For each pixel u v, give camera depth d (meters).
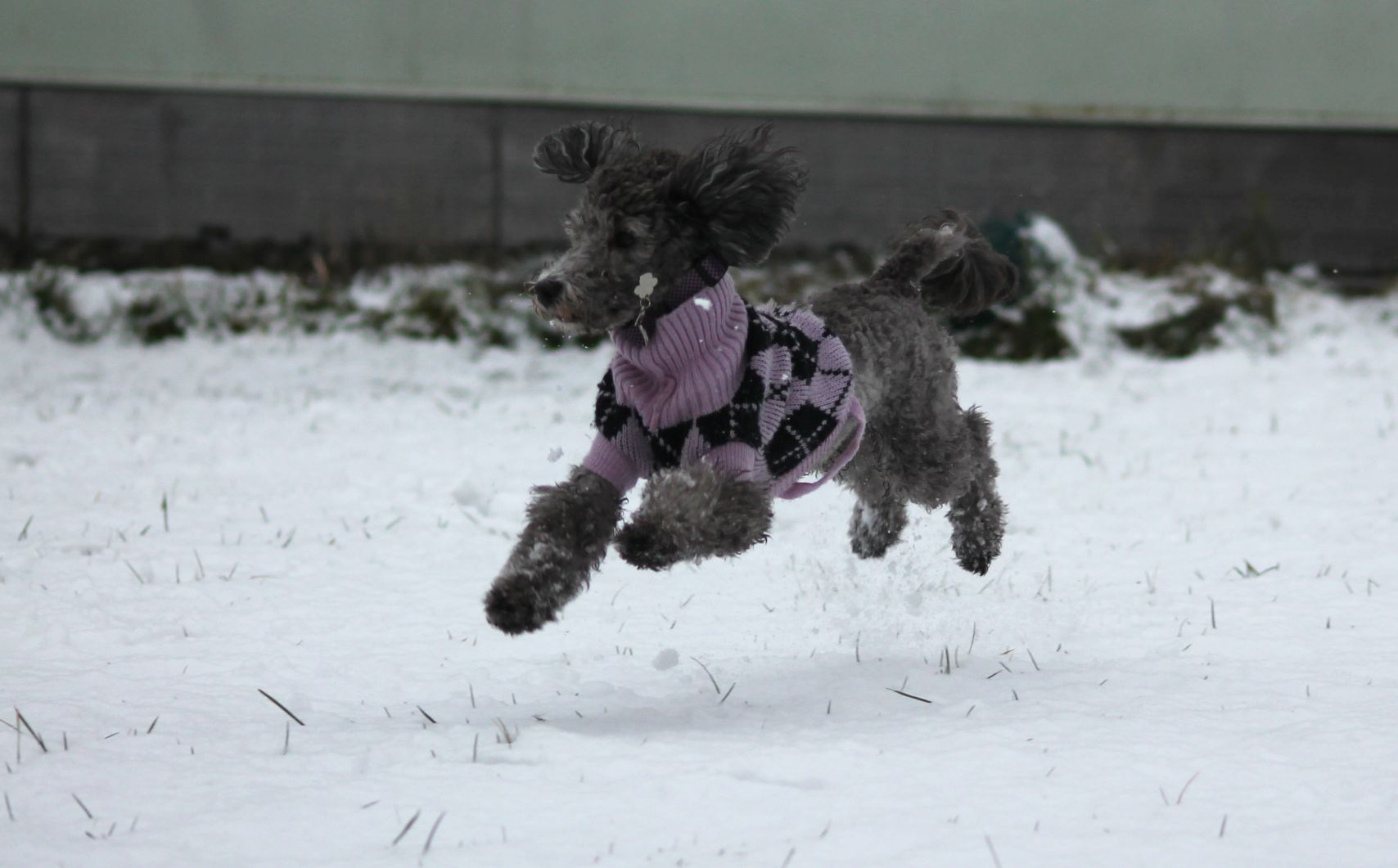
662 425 4.48
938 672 4.68
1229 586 5.98
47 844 3.10
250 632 5.25
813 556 6.49
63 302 14.15
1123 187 17.22
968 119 17.00
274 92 16.55
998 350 13.72
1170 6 16.81
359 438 9.77
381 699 4.46
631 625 5.42
